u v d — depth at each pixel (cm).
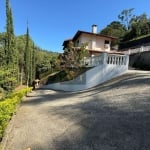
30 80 3164
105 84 1684
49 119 850
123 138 565
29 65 3056
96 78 1827
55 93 1919
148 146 499
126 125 649
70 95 1550
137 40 4188
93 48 3666
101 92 1334
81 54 2462
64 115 883
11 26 1641
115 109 850
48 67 4188
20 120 879
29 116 939
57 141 612
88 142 577
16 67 1681
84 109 943
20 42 4366
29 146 597
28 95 1853
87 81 1834
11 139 657
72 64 2422
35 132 707
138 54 3067
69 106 1061
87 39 3662
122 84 1407
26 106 1227
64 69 2580
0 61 1594
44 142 615
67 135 648
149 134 559
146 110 756
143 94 1000
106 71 1831
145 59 2872
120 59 1877
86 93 1478
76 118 812
